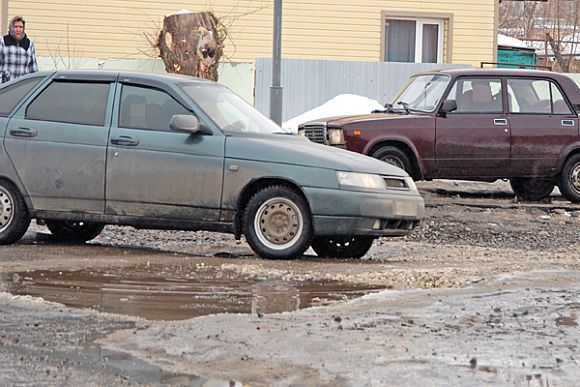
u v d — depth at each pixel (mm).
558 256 16031
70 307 10852
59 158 15883
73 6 38469
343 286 12430
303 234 14969
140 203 15609
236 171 15195
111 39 38750
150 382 7988
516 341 9484
